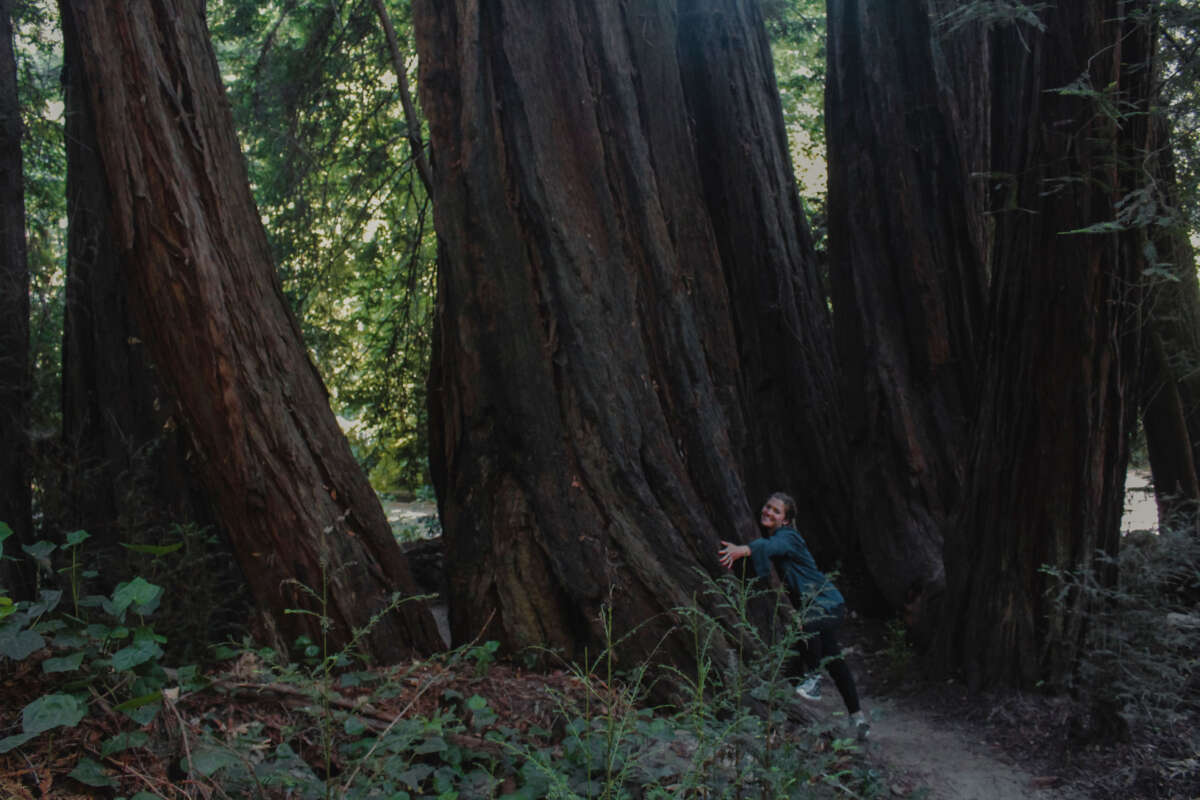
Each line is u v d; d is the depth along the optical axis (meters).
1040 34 5.10
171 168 4.62
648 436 5.45
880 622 7.64
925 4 7.86
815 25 12.20
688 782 2.97
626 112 5.94
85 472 6.49
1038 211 5.12
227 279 4.78
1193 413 7.33
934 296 7.67
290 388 4.97
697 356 5.88
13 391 6.58
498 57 5.62
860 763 4.38
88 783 2.71
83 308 6.84
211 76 5.02
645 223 5.87
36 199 9.18
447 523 5.51
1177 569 4.79
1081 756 4.53
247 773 3.02
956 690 5.52
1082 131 4.86
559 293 5.44
